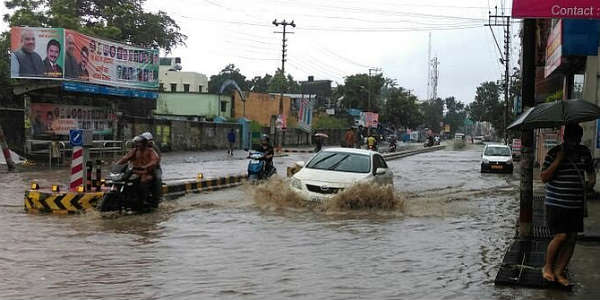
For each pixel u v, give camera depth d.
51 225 10.69
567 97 19.11
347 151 15.12
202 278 7.04
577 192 6.55
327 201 13.09
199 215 12.09
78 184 13.11
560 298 6.30
